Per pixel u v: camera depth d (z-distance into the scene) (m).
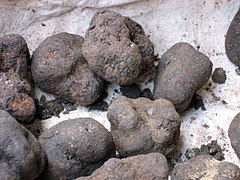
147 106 0.37
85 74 0.38
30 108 0.36
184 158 0.38
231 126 0.38
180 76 0.37
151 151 0.36
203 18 0.42
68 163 0.35
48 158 0.35
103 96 0.39
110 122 0.37
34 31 0.41
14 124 0.33
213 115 0.39
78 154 0.35
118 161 0.33
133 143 0.36
